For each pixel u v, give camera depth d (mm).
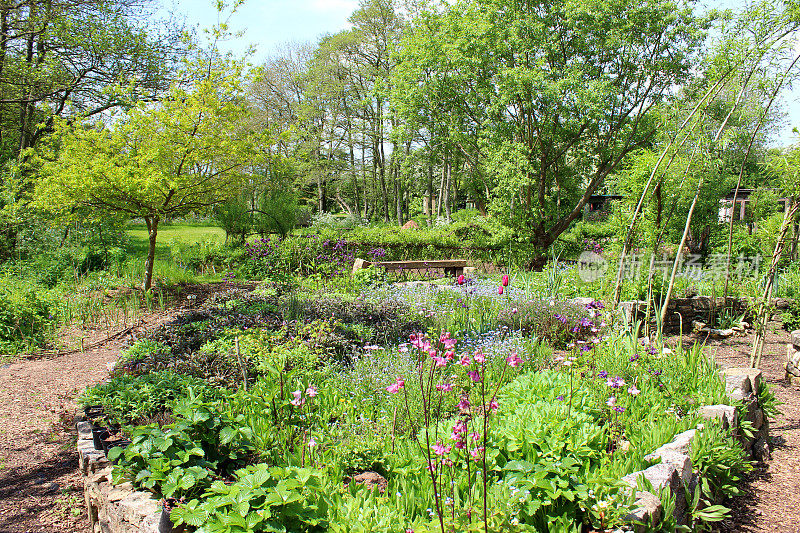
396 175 31562
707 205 12820
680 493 2867
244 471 2463
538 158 18203
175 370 4695
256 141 11109
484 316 7109
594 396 3863
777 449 4184
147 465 2730
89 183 9188
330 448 3207
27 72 14172
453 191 30953
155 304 9773
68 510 3344
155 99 10906
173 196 10312
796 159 5625
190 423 2832
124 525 2508
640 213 7379
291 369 4539
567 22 16078
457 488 2662
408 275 12375
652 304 7766
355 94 28359
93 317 8750
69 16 14828
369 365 4859
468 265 14125
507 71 15820
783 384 5648
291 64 30203
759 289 8695
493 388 4102
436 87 17688
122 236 13812
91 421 3885
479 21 16672
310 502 2414
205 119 10375
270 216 16750
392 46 22625
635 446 3205
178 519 2225
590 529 2463
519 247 16391
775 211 12742
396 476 2951
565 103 16141
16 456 4043
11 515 3271
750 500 3363
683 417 3787
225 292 9219
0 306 7508
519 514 2441
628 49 16156
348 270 11836
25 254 12438
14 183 12047
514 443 2887
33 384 5613
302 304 7156
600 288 8695
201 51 12758
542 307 7125
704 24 15922
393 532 2242
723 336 7812
